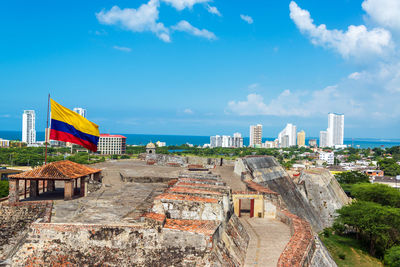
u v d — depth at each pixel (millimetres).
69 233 16438
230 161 61438
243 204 38875
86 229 16500
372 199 63594
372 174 158625
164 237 16594
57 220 19656
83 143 29797
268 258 21719
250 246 24094
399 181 124062
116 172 43438
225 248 18812
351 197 78062
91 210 22266
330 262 27297
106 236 16516
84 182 27078
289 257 20312
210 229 17297
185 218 20234
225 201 22359
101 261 16328
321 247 27031
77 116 29500
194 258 16359
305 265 20422
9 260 16891
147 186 33344
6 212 20453
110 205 23828
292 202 50906
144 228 16641
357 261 41875
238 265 19000
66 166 26750
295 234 25562
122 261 16359
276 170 57531
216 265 16250
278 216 32344
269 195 33281
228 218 22719
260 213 32969
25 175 23969
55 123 28016
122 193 28781
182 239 16562
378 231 43375
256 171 49688
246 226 29562
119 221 19266
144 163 56312
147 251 16484
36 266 16156
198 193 22203
